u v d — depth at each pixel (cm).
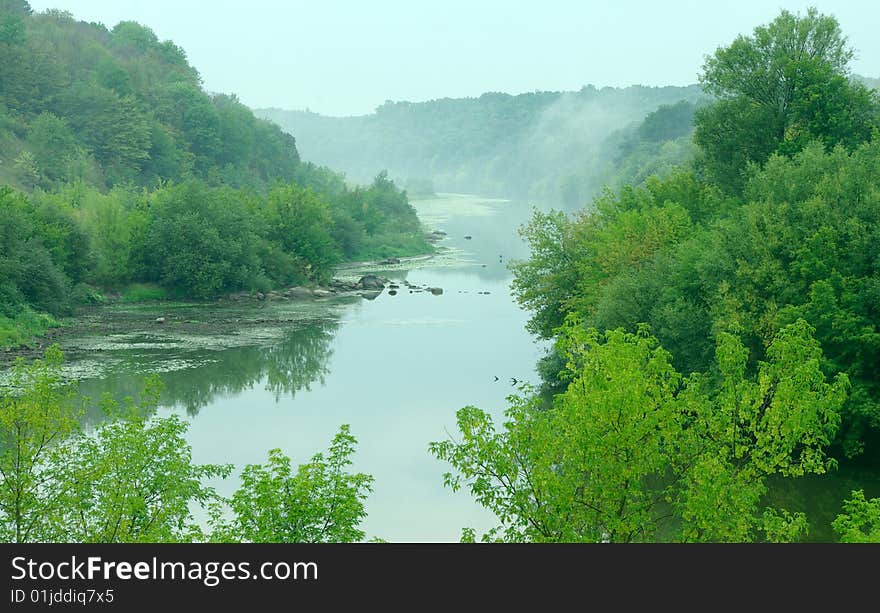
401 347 7675
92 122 18638
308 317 9562
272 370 6775
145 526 2409
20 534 2362
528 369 6650
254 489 2403
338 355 7338
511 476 2425
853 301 4325
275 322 9206
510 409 2508
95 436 4619
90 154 17938
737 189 6975
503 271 14500
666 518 3528
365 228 18288
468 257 17150
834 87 6775
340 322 9162
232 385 6291
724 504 2383
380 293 11719
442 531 3581
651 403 2466
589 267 6247
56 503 2395
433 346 7700
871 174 4806
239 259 11394
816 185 4781
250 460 4388
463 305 10419
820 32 7106
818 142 5703
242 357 7319
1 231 8869
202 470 2741
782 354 2645
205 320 9369
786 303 4559
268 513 2323
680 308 4978
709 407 2627
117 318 9419
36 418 2423
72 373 6625
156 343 7969
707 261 4947
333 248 14150
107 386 6209
